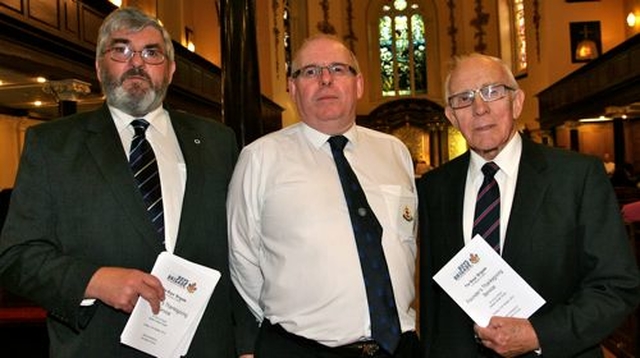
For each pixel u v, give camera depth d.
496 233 1.83
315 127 2.08
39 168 1.83
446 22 19.41
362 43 19.69
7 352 3.03
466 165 2.01
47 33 5.85
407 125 18.94
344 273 1.89
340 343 1.87
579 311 1.64
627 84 10.43
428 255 2.05
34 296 1.71
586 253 1.72
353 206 1.97
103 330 1.81
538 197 1.79
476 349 1.85
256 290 2.08
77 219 1.82
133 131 1.99
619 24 14.52
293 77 2.12
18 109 9.15
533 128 16.25
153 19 1.98
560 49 14.76
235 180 2.06
